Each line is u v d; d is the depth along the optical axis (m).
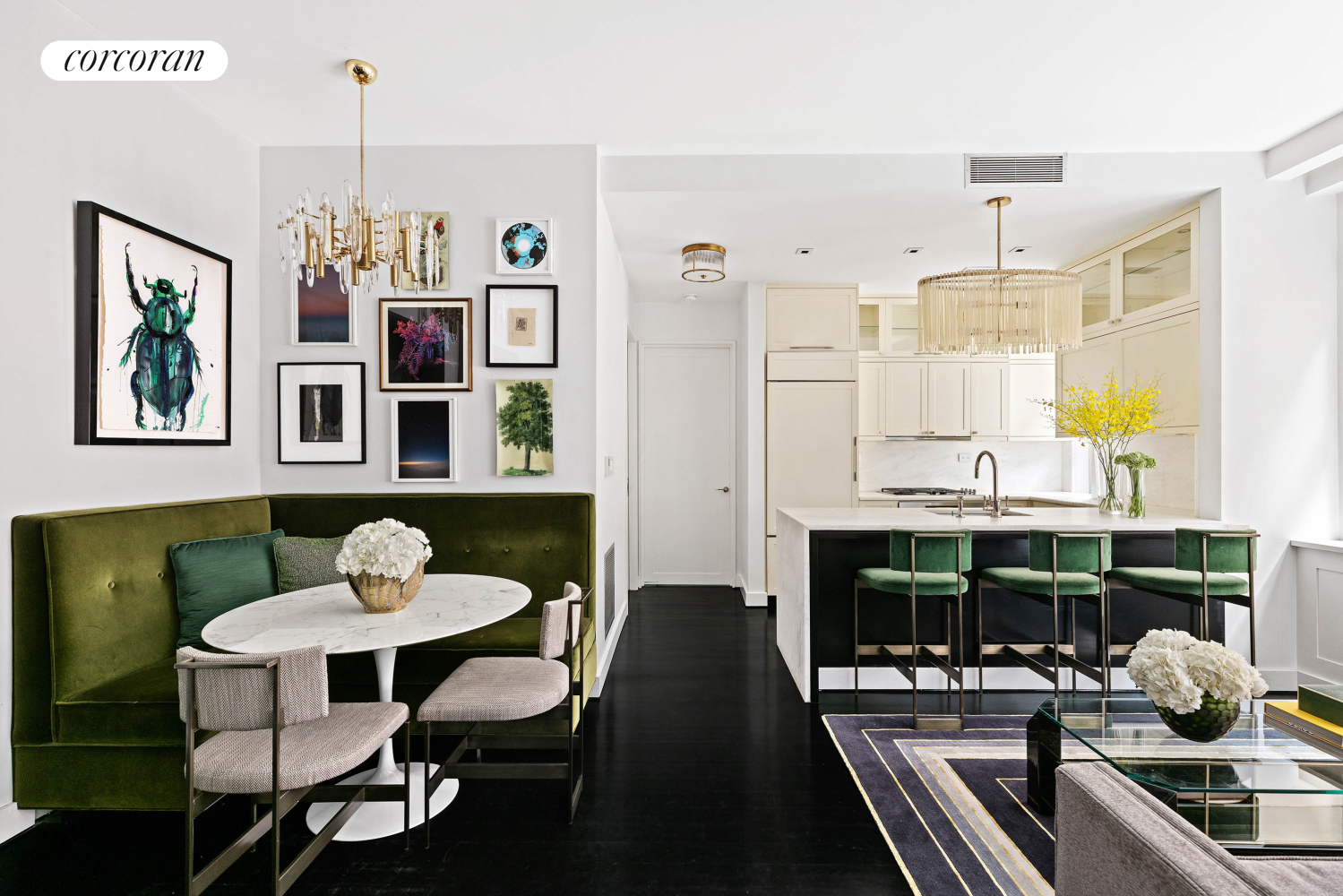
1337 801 1.66
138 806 2.05
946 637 3.41
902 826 2.14
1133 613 3.41
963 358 5.75
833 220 3.84
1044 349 3.43
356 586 2.11
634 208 3.66
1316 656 3.27
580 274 3.36
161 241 2.67
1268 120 3.07
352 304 3.35
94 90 2.38
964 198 3.53
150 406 2.60
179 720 2.04
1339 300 3.37
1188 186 3.38
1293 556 3.37
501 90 2.83
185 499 2.83
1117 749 1.85
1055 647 2.88
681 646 4.21
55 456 2.22
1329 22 2.33
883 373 5.75
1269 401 3.36
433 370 3.35
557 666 2.38
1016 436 5.73
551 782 2.44
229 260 3.08
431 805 2.26
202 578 2.54
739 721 3.01
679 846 2.04
